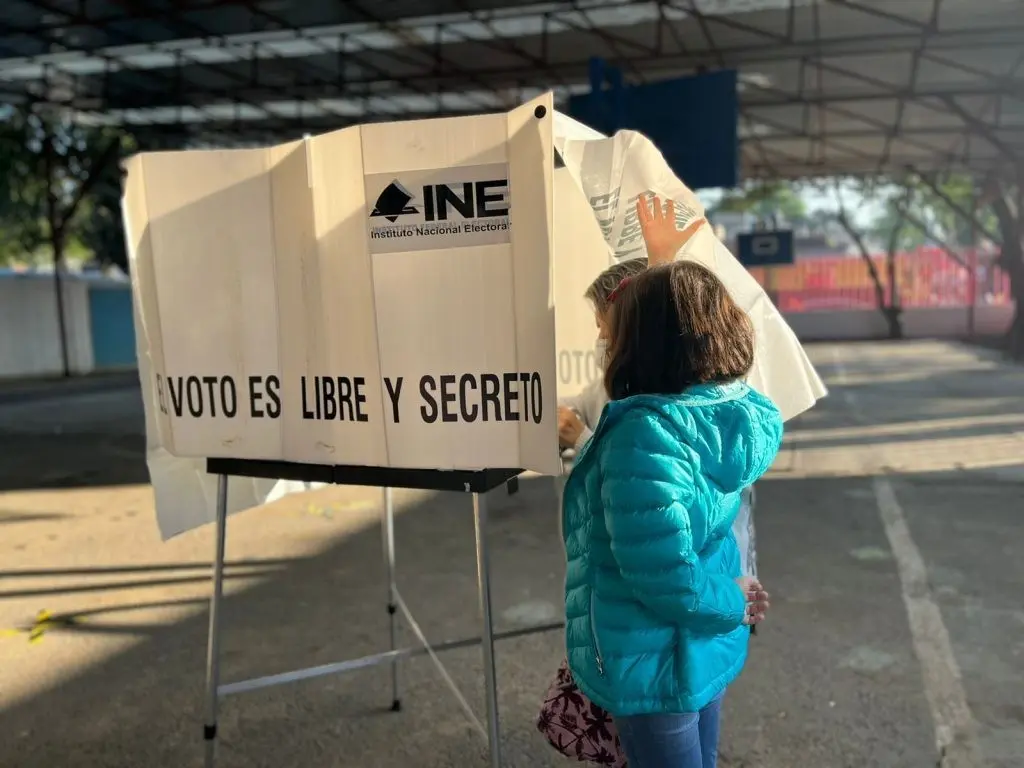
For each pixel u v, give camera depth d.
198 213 2.23
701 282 1.72
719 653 1.74
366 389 2.06
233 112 16.55
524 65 13.23
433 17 10.96
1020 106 15.46
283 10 10.54
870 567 4.86
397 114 16.97
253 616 4.34
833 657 3.65
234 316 2.23
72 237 24.31
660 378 1.70
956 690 3.33
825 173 22.86
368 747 3.01
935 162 20.47
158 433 2.55
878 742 2.96
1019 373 16.11
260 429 2.25
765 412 1.76
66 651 3.92
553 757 2.91
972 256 28.28
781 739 3.00
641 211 2.27
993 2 10.15
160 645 3.98
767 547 5.31
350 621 4.25
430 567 5.11
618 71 10.89
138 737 3.11
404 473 2.10
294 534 5.88
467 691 3.43
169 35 11.63
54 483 7.97
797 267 32.25
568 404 2.76
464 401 1.96
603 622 1.68
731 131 10.44
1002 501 6.35
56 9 10.39
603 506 1.62
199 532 6.02
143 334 2.50
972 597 4.34
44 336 21.05
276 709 3.30
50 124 18.47
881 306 29.81
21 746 3.05
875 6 10.39
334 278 2.07
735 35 11.72
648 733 1.71
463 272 1.93
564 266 3.17
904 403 12.23
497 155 1.87
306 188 2.09
